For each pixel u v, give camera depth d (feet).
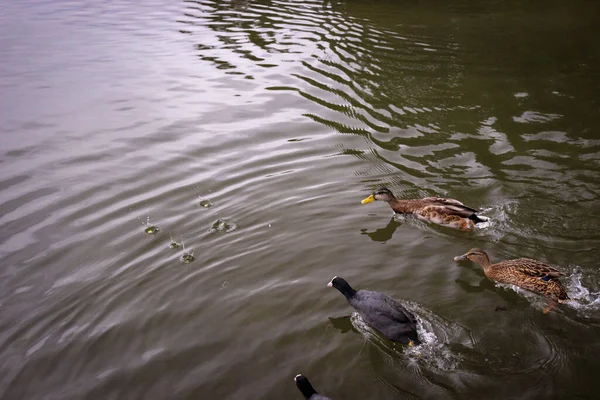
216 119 45.29
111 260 28.48
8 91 51.78
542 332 22.29
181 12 79.15
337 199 33.60
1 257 28.89
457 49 57.41
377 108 45.32
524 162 36.04
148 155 39.81
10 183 36.40
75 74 55.98
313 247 29.09
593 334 22.07
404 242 29.32
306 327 23.47
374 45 59.52
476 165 36.17
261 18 73.51
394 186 34.65
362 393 20.01
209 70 55.77
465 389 19.86
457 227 30.07
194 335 23.30
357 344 22.34
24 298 25.89
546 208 30.99
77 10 82.69
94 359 22.22
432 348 21.76
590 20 65.72
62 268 27.99
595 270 25.84
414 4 76.18
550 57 54.34
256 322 23.90
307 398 19.63
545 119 41.88
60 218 32.37
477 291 25.13
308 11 75.51
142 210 33.04
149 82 53.36
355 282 26.11
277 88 50.70
